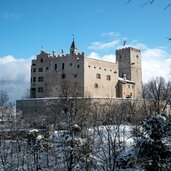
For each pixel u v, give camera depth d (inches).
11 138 2807.6
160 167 1195.3
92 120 2596.0
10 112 3435.0
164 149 1207.6
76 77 5142.7
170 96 2561.5
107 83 5511.8
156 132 1214.3
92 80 5251.0
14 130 2888.8
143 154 1239.5
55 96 4648.1
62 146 2106.3
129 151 1898.4
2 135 2780.5
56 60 5364.2
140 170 1572.3
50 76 5369.1
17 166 2353.6
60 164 2167.8
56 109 3489.2
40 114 4151.1
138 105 3176.7
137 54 6343.5
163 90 3068.4
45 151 2288.4
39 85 5457.7
